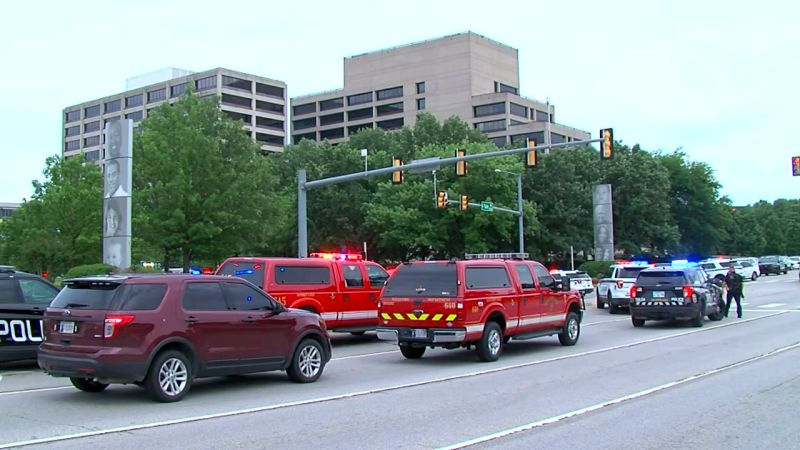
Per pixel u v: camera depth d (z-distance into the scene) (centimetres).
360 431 802
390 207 6006
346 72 13950
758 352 1517
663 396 1011
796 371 1233
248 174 3828
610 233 5694
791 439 752
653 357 1467
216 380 1207
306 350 1179
